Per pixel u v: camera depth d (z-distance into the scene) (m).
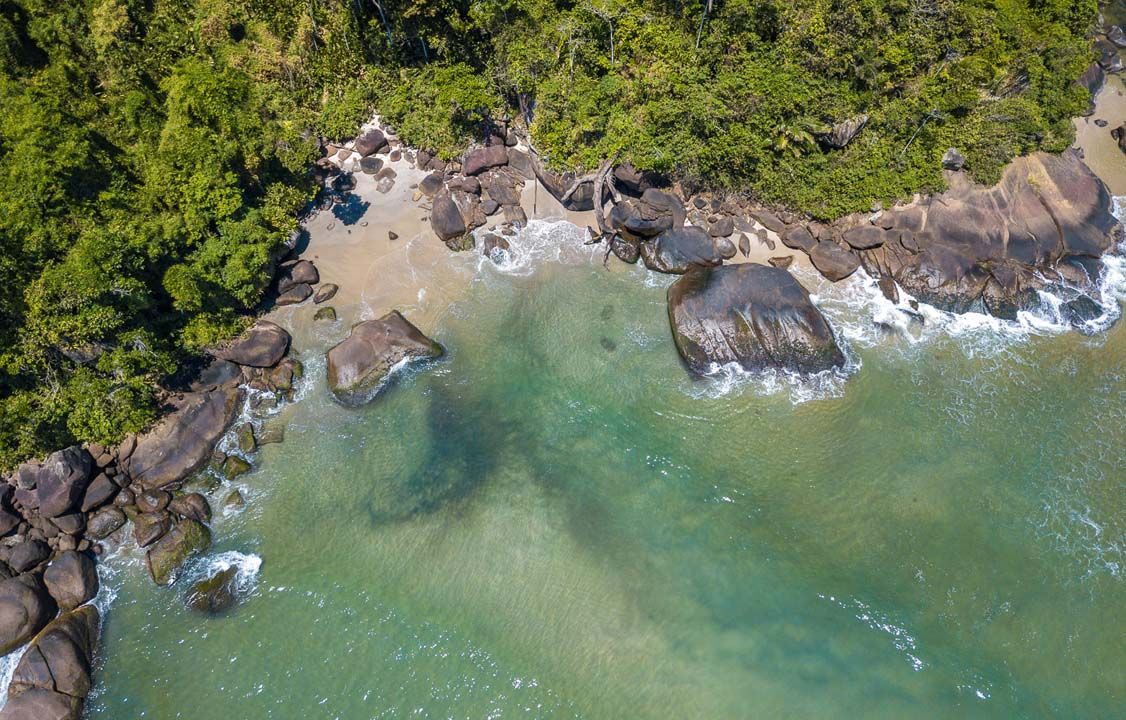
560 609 27.67
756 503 30.31
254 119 34.69
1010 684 26.00
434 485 30.78
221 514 30.12
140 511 29.78
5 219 28.84
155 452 30.50
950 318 35.53
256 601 27.94
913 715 25.31
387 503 30.38
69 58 36.84
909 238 36.62
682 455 31.67
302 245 37.69
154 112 35.84
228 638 27.17
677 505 30.25
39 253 29.36
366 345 33.50
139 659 26.69
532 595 28.02
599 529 29.53
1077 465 30.81
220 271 32.50
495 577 28.47
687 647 26.77
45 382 30.14
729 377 33.69
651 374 34.03
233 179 32.72
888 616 27.47
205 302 33.09
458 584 28.34
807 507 30.14
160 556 28.27
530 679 26.25
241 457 31.55
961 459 31.06
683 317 34.44
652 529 29.59
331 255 37.59
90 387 30.09
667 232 37.22
